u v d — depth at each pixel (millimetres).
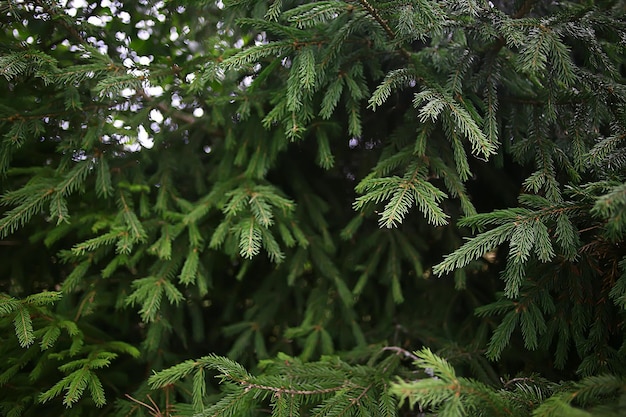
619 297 1083
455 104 1257
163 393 1691
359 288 1918
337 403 1314
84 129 1676
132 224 1715
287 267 2080
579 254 1270
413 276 2211
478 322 1965
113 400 1775
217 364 1329
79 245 1579
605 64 1321
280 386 1321
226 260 2172
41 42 1605
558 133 1564
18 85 1670
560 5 1602
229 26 1752
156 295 1659
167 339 1984
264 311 2109
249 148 1990
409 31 1269
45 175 1737
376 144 2061
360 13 1353
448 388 944
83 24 1593
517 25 1236
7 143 1532
